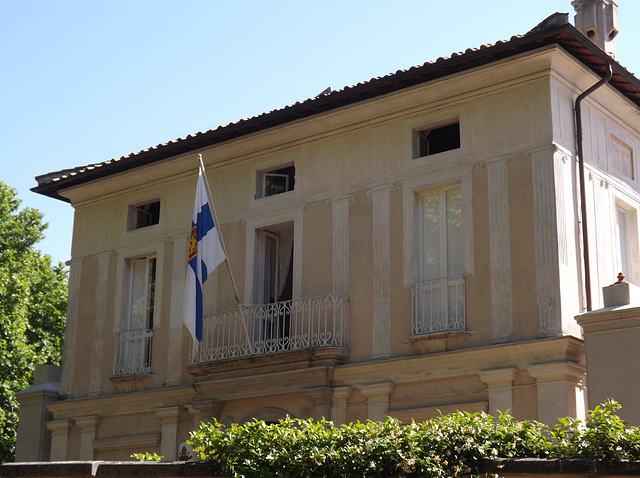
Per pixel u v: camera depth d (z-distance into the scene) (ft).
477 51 51.49
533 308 49.60
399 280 54.39
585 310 50.39
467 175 53.36
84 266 70.03
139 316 66.69
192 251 57.21
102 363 66.69
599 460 25.63
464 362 50.70
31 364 88.28
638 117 59.26
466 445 27.43
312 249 58.39
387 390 52.80
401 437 28.09
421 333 52.54
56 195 72.95
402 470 27.12
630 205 57.52
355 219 57.06
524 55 51.49
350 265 56.54
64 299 107.55
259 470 28.22
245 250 61.52
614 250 54.39
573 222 51.19
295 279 58.59
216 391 59.06
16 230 107.04
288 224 60.90
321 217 58.49
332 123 59.00
